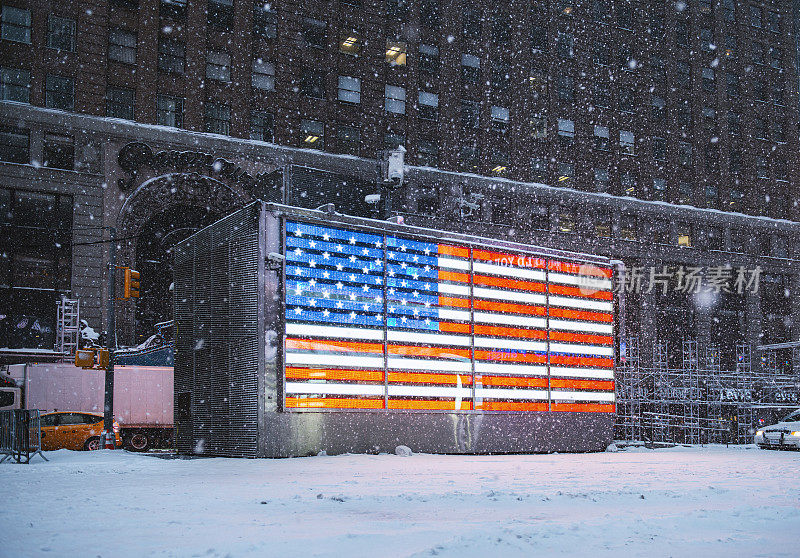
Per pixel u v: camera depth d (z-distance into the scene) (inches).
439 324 931.3
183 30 1722.4
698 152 2357.3
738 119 2480.3
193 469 614.2
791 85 2576.3
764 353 2279.8
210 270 892.6
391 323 890.7
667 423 1405.0
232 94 1761.8
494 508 337.4
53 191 1546.5
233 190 1684.3
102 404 1172.5
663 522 281.3
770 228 2436.0
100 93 1612.9
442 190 1968.5
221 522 290.2
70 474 556.4
